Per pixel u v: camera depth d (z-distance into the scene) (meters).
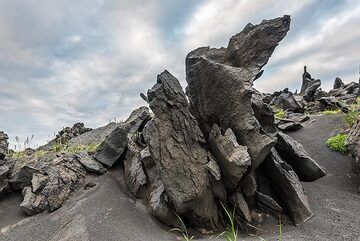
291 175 3.05
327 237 2.38
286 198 2.88
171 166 2.77
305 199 2.91
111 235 2.60
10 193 3.77
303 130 4.96
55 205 3.25
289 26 2.99
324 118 5.32
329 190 3.17
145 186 3.33
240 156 2.57
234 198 2.82
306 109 6.66
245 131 2.84
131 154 3.78
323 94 7.69
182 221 2.76
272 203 2.79
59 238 2.67
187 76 3.33
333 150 3.99
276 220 2.78
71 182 3.57
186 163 2.81
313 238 2.40
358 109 4.87
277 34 2.97
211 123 3.16
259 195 2.83
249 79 2.88
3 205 3.54
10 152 5.23
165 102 2.92
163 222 2.87
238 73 2.91
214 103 3.04
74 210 3.07
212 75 2.99
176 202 2.65
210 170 2.72
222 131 3.04
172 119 2.92
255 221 2.77
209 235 2.71
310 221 2.67
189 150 2.88
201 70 3.08
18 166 4.18
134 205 3.18
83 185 3.61
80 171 3.80
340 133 4.36
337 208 2.81
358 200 2.91
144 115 4.21
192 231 2.78
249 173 2.79
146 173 3.41
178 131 2.91
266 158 3.03
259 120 3.36
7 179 3.79
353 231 2.40
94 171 3.84
